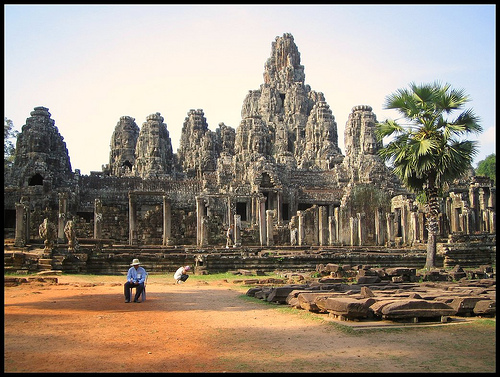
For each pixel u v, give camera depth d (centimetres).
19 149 7944
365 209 8550
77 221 6619
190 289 3394
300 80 15162
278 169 8856
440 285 2936
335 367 1412
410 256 5412
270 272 4788
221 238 6831
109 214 7619
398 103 4838
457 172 4750
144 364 1442
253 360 1490
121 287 3394
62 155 8444
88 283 3584
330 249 5834
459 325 1950
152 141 10238
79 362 1456
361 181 9244
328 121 11519
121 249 5103
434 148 4662
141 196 8019
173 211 7138
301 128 13075
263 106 13875
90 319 2106
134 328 1942
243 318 2192
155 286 3588
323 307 2164
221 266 4881
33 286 3312
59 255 4359
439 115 4781
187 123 12688
